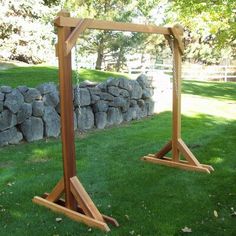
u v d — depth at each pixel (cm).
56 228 350
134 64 2000
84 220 359
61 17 346
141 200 410
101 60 2102
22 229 347
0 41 1299
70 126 368
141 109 845
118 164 530
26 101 621
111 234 338
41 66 1208
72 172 374
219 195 422
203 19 873
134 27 429
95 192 431
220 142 636
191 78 2034
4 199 412
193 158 510
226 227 351
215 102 1044
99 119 733
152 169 510
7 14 1299
